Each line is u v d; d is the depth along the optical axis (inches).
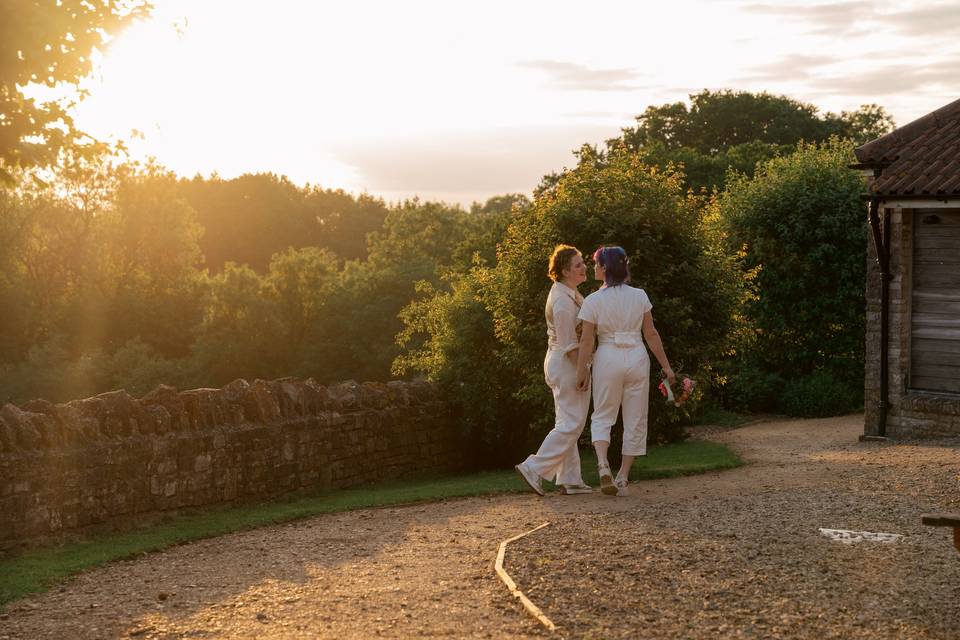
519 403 609.6
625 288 325.7
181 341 1921.8
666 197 491.5
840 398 831.1
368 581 225.0
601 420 328.2
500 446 621.0
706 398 813.9
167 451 350.6
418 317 781.9
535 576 217.3
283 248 3693.4
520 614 190.7
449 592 210.1
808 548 238.4
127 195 1924.2
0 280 1713.8
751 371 880.3
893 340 540.1
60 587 248.7
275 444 405.1
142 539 311.4
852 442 551.5
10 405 308.7
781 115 2073.1
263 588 225.3
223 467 376.5
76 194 1836.9
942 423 518.9
